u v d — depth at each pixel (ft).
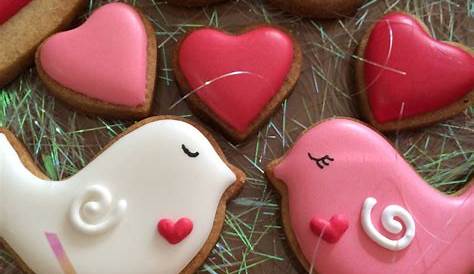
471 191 0.90
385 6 0.99
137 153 0.86
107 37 0.90
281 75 0.91
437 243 0.87
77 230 0.84
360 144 0.88
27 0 0.92
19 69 0.93
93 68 0.89
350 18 0.99
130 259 0.84
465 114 0.96
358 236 0.86
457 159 0.95
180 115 0.94
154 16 0.97
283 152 0.94
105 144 0.92
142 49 0.91
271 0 0.97
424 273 0.86
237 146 0.94
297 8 0.96
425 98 0.91
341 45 0.98
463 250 0.87
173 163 0.86
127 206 0.85
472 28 0.99
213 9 0.98
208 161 0.87
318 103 0.96
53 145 0.92
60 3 0.93
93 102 0.90
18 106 0.93
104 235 0.85
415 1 1.00
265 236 0.91
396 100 0.91
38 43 0.92
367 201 0.86
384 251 0.86
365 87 0.93
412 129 0.95
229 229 0.91
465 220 0.88
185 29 0.97
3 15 0.91
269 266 0.91
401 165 0.89
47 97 0.94
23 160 0.89
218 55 0.90
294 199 0.88
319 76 0.97
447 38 0.99
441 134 0.96
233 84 0.90
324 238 0.85
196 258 0.87
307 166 0.87
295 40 0.95
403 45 0.91
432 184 0.94
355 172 0.87
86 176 0.86
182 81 0.92
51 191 0.86
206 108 0.91
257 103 0.90
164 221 0.84
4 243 0.87
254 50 0.90
